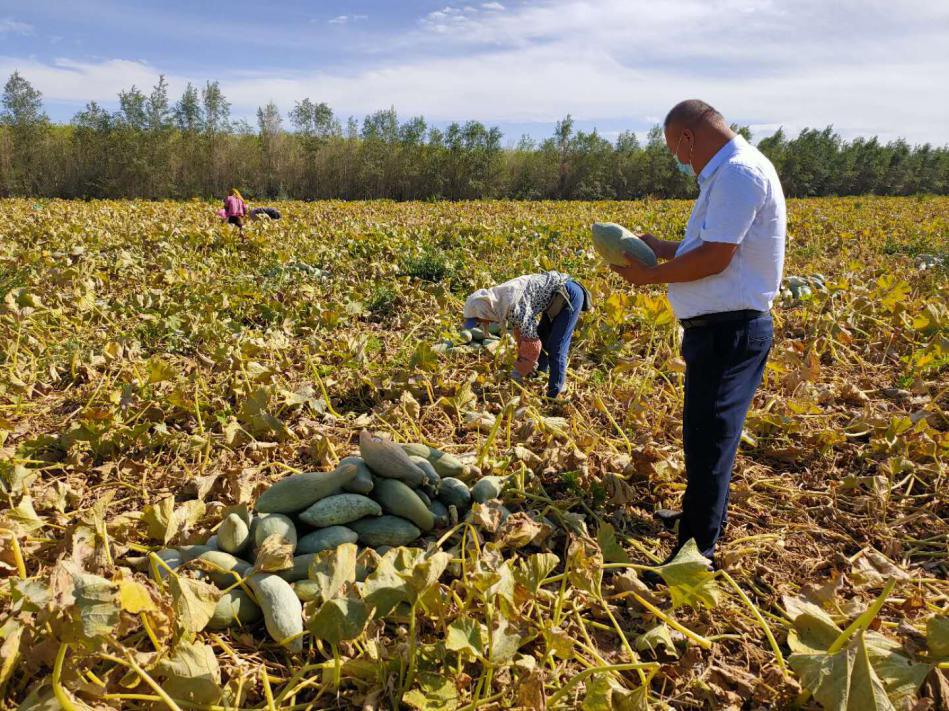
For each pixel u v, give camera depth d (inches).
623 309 259.6
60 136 2655.0
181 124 2763.3
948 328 262.7
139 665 87.4
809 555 134.3
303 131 2987.2
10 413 190.9
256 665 98.6
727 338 110.3
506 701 91.4
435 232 549.6
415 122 2913.4
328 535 118.2
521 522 117.0
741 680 99.7
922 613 114.6
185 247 466.9
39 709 79.5
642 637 105.3
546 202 1412.4
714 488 116.6
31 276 322.0
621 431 179.2
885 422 179.8
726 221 103.0
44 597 85.0
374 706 90.7
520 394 209.2
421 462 135.4
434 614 98.7
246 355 224.7
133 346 241.0
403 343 259.4
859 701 85.4
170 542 121.4
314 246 462.0
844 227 698.8
